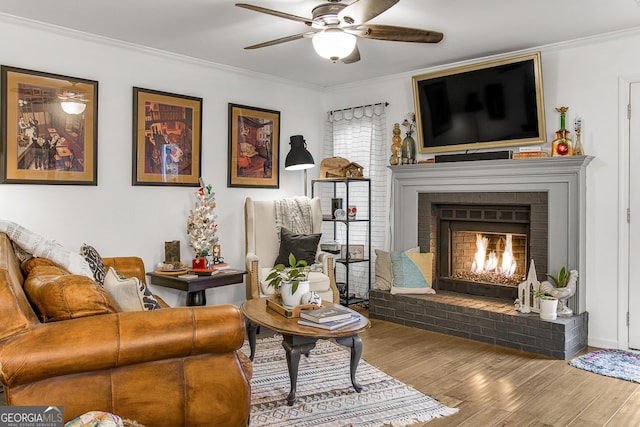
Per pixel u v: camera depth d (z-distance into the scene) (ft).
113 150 13.29
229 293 16.17
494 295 14.73
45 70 12.00
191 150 14.98
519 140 13.85
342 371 11.02
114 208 13.34
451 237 16.07
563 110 13.16
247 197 16.29
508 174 13.84
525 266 14.38
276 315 10.02
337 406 9.12
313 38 9.71
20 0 10.36
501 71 13.70
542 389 10.03
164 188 14.42
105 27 12.09
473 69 14.14
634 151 12.41
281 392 9.77
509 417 8.71
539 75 13.08
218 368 6.81
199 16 11.31
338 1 9.49
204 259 13.87
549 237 13.25
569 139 13.19
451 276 16.07
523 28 12.09
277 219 15.96
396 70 16.30
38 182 11.90
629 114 12.44
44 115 11.97
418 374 10.86
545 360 11.87
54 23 11.82
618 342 12.71
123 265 12.03
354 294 18.20
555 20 11.53
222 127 15.88
